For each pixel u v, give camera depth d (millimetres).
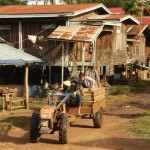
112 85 31094
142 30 38531
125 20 31344
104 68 29438
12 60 20359
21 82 26688
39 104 21594
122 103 22047
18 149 10945
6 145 11461
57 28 24609
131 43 37344
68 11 24719
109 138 12406
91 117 13758
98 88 14109
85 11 26266
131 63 34781
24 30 26766
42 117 11141
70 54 25250
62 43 24391
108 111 18750
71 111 12961
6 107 19203
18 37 26969
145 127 13906
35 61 21844
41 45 26000
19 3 41406
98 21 25625
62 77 24297
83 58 24750
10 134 13164
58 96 12336
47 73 26359
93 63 26219
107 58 29391
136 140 12117
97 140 12117
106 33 29406
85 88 13750
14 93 24984
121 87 27750
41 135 12633
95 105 13242
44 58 25297
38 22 26359
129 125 14539
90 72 26125
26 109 19781
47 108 11391
